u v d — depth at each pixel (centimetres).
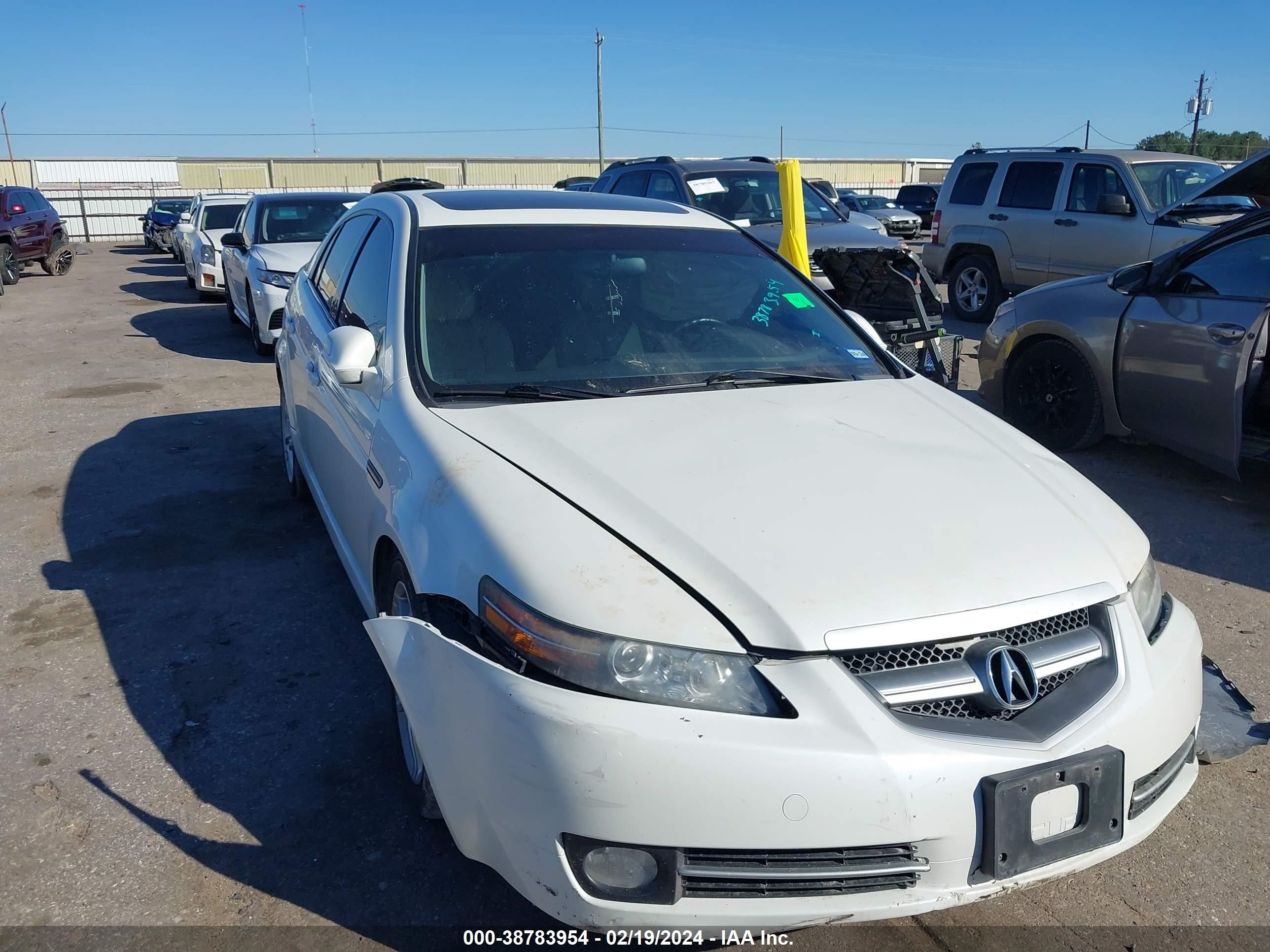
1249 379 537
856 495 244
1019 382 665
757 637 203
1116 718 218
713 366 325
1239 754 302
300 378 450
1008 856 204
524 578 212
